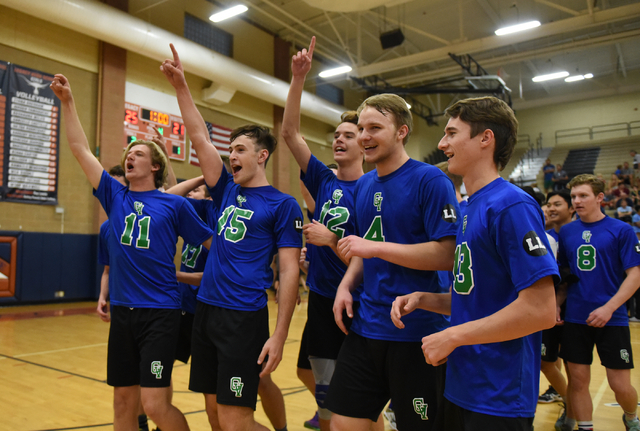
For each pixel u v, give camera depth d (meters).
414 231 1.83
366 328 1.83
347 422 1.81
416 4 12.95
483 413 1.33
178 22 11.96
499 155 1.45
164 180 2.61
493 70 17.42
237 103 13.26
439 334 1.30
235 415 2.02
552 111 20.27
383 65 13.43
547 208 3.38
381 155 1.87
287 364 5.07
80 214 10.01
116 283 2.33
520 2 12.99
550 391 3.87
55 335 6.39
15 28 9.06
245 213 2.21
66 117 2.48
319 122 16.19
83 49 10.07
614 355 2.83
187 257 2.97
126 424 2.31
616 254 2.89
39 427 3.03
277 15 13.64
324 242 2.03
